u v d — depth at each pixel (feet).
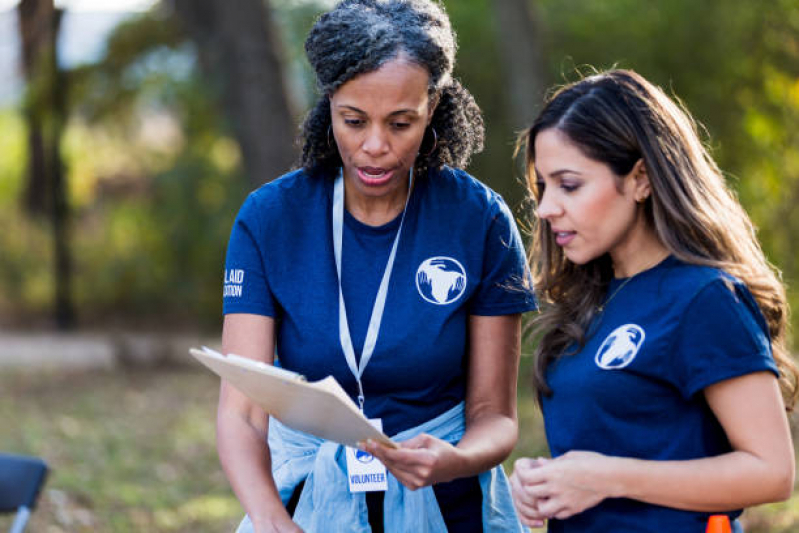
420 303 8.00
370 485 8.00
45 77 57.16
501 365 8.26
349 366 7.97
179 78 58.95
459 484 8.35
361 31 7.14
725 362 6.70
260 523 7.49
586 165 7.05
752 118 45.47
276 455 8.38
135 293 65.16
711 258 7.07
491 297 8.21
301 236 8.14
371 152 7.36
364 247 8.11
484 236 8.17
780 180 45.62
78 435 32.58
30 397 39.93
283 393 6.82
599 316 7.39
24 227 71.20
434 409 8.16
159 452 30.60
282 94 32.89
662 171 7.07
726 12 44.88
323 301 8.00
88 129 65.36
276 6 48.03
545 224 7.88
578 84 7.34
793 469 6.72
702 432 6.94
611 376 7.02
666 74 46.29
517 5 35.68
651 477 6.75
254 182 32.78
